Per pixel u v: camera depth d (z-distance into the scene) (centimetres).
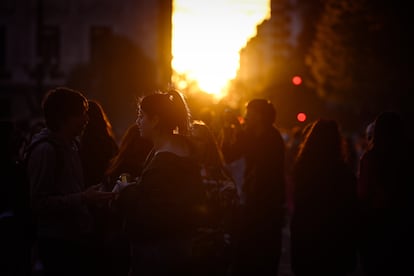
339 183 956
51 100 790
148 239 651
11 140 752
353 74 4419
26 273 761
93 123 905
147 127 671
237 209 870
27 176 757
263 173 1055
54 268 791
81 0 6838
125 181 695
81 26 6831
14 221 741
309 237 958
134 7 6825
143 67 5303
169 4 3177
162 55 3198
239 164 1227
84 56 6831
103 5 6831
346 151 1030
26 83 6744
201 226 689
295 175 975
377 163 955
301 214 964
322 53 4691
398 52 4231
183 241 657
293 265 980
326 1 4662
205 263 689
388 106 4331
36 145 779
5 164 745
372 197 955
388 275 958
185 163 655
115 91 5166
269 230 1048
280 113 6425
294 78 5097
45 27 6838
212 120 1283
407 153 958
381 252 954
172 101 671
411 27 4194
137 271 660
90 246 807
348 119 5781
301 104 6375
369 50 4316
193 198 657
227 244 746
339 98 4725
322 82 4800
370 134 1182
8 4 6781
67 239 788
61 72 6756
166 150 663
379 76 4328
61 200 761
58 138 789
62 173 786
